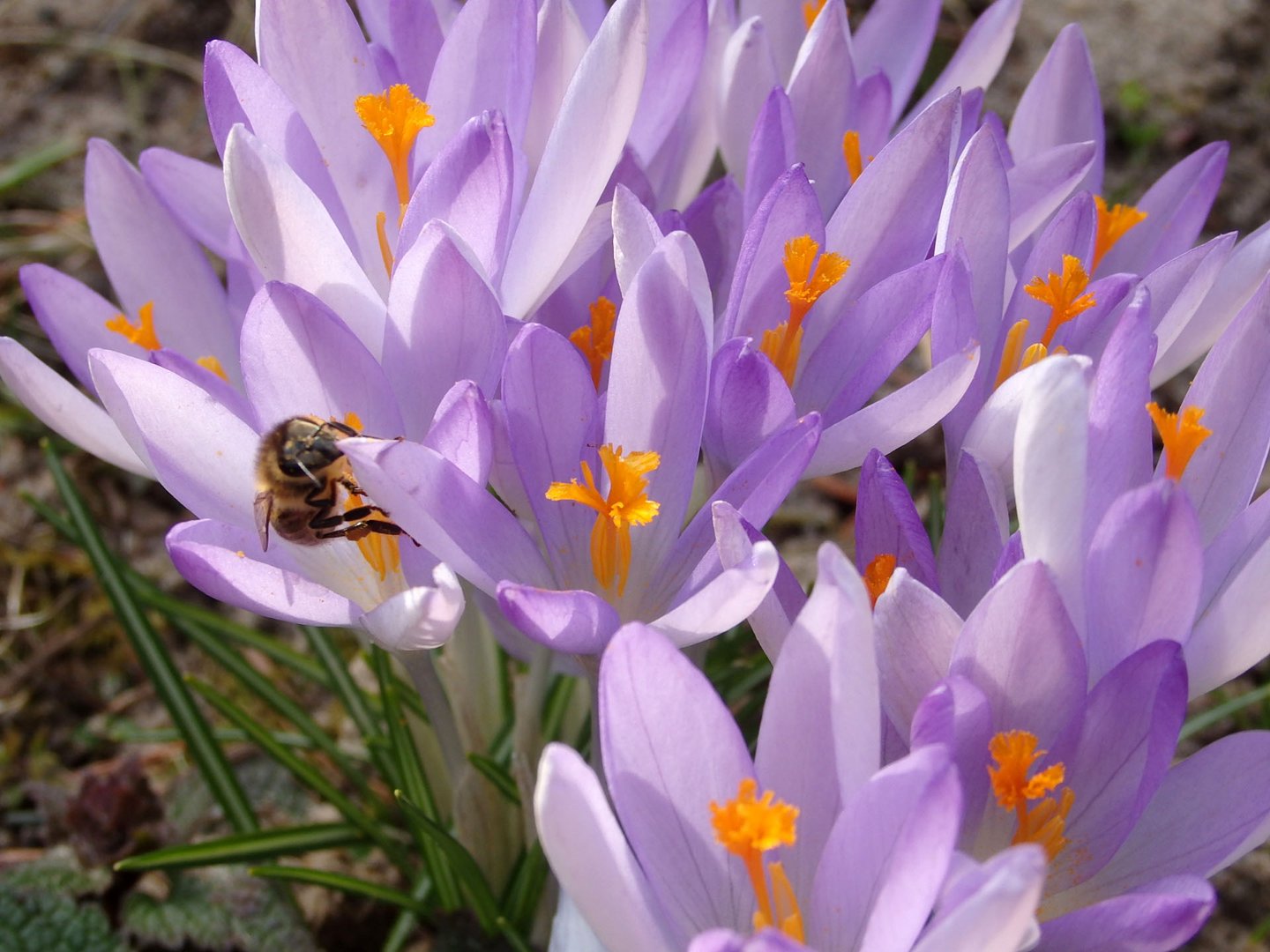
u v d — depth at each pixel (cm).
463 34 19
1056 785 15
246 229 17
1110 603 16
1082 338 19
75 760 27
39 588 29
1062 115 21
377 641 17
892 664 16
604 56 17
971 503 17
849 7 39
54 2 38
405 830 24
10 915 23
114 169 21
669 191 21
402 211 18
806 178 17
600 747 18
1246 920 25
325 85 19
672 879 15
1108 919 15
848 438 17
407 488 16
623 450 17
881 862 15
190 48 38
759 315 18
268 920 23
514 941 20
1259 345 17
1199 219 20
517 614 16
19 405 31
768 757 15
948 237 18
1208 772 16
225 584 16
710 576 16
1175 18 38
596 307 19
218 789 22
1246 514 17
